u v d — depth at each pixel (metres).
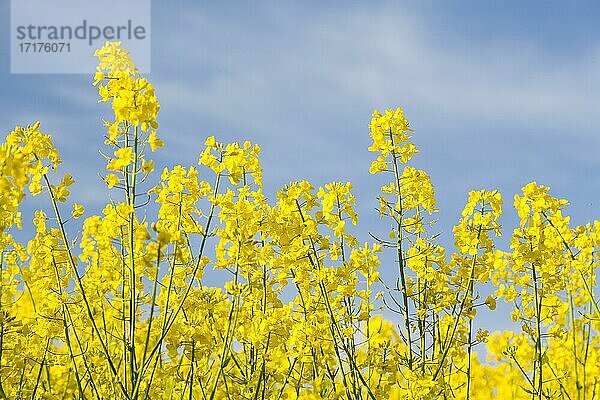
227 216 1.84
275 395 1.93
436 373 1.88
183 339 1.85
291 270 1.92
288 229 1.88
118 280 1.81
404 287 1.89
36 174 1.79
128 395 1.69
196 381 1.90
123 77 1.73
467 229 1.94
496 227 1.93
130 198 1.72
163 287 1.86
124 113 1.71
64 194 1.81
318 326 1.88
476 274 1.93
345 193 1.93
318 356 1.92
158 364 1.88
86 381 1.88
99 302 1.85
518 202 1.99
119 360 1.92
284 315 1.90
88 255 1.89
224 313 1.91
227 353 1.83
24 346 1.93
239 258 1.84
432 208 1.92
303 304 1.93
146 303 1.84
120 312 1.77
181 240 1.72
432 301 1.92
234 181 1.81
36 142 1.80
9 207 1.65
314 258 1.90
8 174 1.63
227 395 1.87
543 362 1.98
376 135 1.92
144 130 1.72
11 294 1.93
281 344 1.91
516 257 1.96
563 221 1.97
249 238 1.84
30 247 1.90
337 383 1.92
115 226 1.73
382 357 1.91
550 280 1.96
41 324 1.89
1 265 1.83
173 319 1.73
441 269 1.93
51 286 1.89
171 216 1.82
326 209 1.92
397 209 1.90
